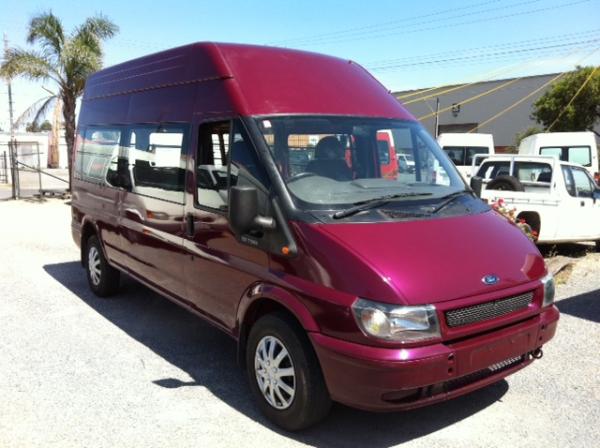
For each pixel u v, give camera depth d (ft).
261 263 13.38
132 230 19.70
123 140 20.40
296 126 14.35
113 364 16.79
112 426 13.20
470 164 66.33
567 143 57.93
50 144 111.04
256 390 13.64
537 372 16.35
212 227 15.07
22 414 13.70
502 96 142.82
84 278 27.14
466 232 13.34
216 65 15.56
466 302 11.56
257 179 13.56
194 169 15.85
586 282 26.66
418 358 10.94
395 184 14.85
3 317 21.03
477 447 12.47
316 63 16.62
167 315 21.48
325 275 11.80
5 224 45.44
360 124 15.47
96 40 63.41
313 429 13.15
